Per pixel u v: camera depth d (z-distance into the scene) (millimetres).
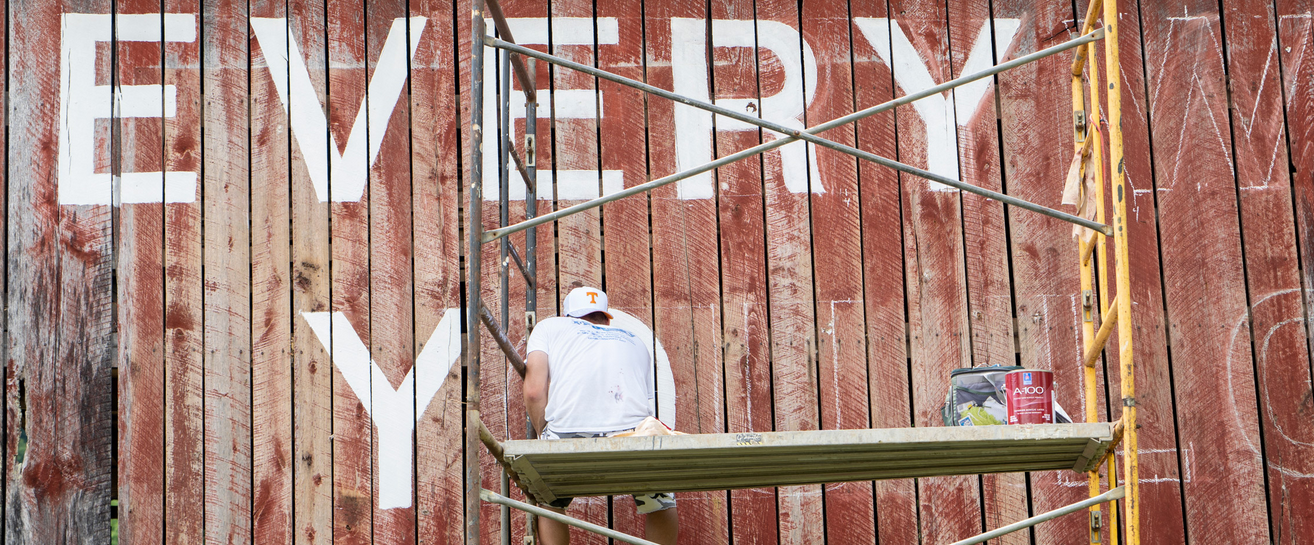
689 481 6391
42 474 7926
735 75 8797
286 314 8273
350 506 8062
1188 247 8523
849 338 8414
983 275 8516
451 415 8227
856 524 8172
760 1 8922
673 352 8352
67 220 8242
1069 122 8727
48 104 8391
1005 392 6305
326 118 8562
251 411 8125
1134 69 8781
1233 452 8234
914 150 8695
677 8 8883
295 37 8656
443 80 8695
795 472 6289
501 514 7824
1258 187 8617
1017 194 8625
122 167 8359
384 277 8375
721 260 8500
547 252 8492
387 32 8727
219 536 7945
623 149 8656
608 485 6422
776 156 8656
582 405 7223
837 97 8766
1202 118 8703
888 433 5398
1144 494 8180
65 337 8102
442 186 8531
